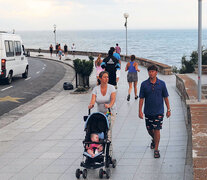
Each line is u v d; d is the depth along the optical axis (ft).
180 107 43.11
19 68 81.35
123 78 75.66
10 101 55.88
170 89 57.62
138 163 24.67
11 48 75.77
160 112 25.38
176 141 29.37
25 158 28.02
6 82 74.90
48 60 156.15
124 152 27.55
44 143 32.24
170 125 34.99
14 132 37.14
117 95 54.19
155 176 21.95
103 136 22.79
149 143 29.66
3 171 25.16
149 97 25.32
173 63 357.82
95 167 21.99
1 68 71.36
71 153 28.50
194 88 40.93
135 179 21.77
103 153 22.35
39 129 37.76
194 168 17.10
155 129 25.45
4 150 30.89
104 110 24.79
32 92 64.69
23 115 46.03
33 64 132.46
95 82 71.77
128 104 47.16
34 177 23.48
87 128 22.97
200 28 33.45
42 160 27.14
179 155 25.63
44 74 96.27
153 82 25.18
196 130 23.17
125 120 38.55
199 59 33.12
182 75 55.47
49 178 23.08
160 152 26.76
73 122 39.86
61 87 71.20
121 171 23.40
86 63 62.54
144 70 90.33
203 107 29.78
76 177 22.82
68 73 99.96
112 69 48.49
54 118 42.55
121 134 33.14
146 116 25.80
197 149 19.56
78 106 48.88
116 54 52.34
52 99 55.93
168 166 23.54
